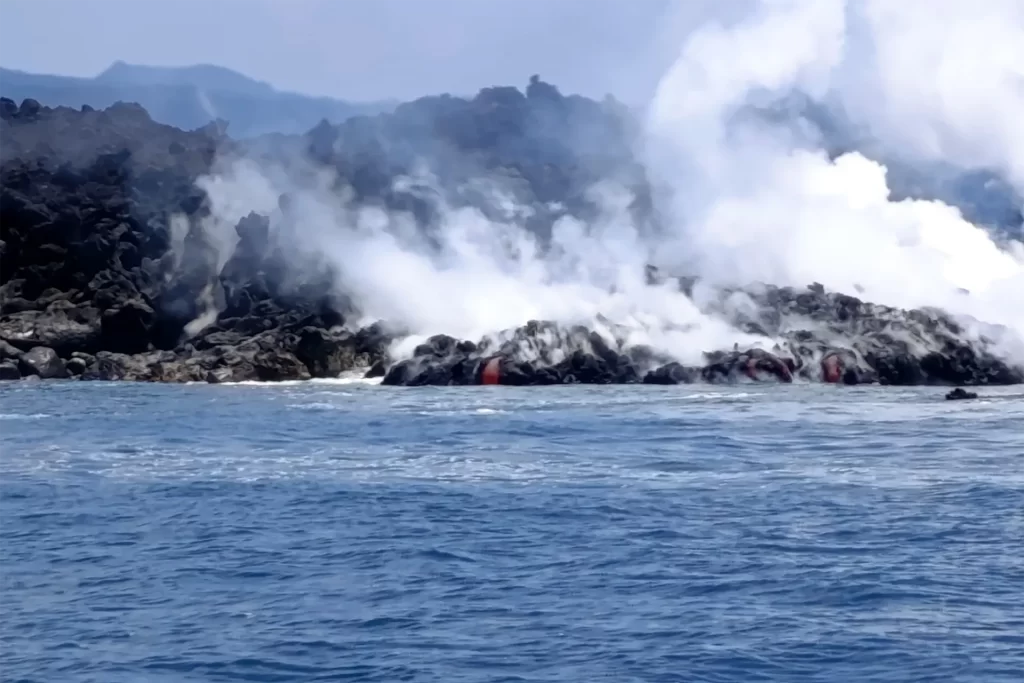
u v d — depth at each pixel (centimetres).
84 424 6031
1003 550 3375
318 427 5859
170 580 3191
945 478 4412
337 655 2612
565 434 5572
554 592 3042
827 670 2512
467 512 3919
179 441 5459
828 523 3712
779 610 2878
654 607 2911
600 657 2589
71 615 2900
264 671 2534
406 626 2788
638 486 4325
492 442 5362
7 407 6769
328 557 3397
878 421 5975
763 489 4247
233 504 4103
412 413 6369
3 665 2578
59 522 3872
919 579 3097
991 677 2469
